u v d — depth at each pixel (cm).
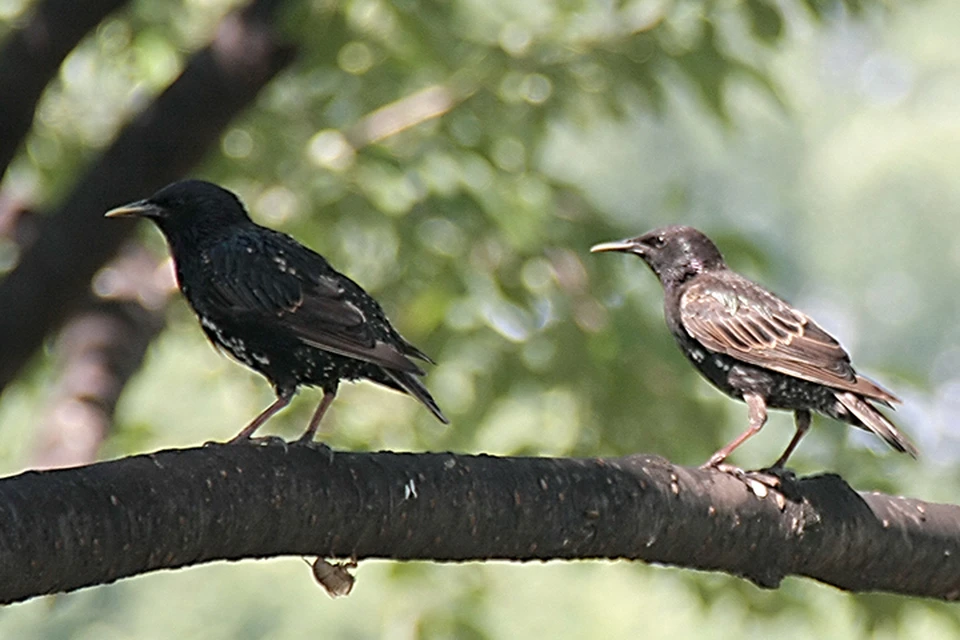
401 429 1354
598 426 1312
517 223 1309
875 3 1252
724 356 936
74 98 1409
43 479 580
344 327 791
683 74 1298
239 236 832
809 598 1250
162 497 601
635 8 1330
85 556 581
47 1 980
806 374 902
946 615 1163
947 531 766
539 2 1391
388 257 1340
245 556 634
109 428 1272
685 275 994
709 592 1255
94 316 1317
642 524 698
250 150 1320
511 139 1342
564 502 682
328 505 638
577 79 1298
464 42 1315
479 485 667
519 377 1317
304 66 1254
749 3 1232
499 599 1434
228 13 1054
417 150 1313
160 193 848
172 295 1347
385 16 1305
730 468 733
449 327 1327
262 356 814
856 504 748
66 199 1012
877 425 873
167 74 1397
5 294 991
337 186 1305
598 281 1322
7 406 1557
